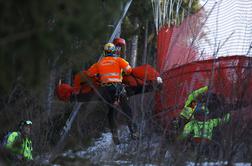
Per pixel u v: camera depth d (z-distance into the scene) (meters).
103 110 19.14
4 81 6.22
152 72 19.17
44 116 14.59
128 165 12.77
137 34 36.69
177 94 16.02
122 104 19.09
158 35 23.47
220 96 14.55
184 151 12.54
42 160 12.29
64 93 19.34
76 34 6.60
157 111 14.66
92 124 17.09
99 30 7.08
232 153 11.85
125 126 18.44
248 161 12.45
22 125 14.27
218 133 13.30
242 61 16.64
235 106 13.28
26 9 6.10
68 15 6.34
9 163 7.82
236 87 13.55
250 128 12.52
